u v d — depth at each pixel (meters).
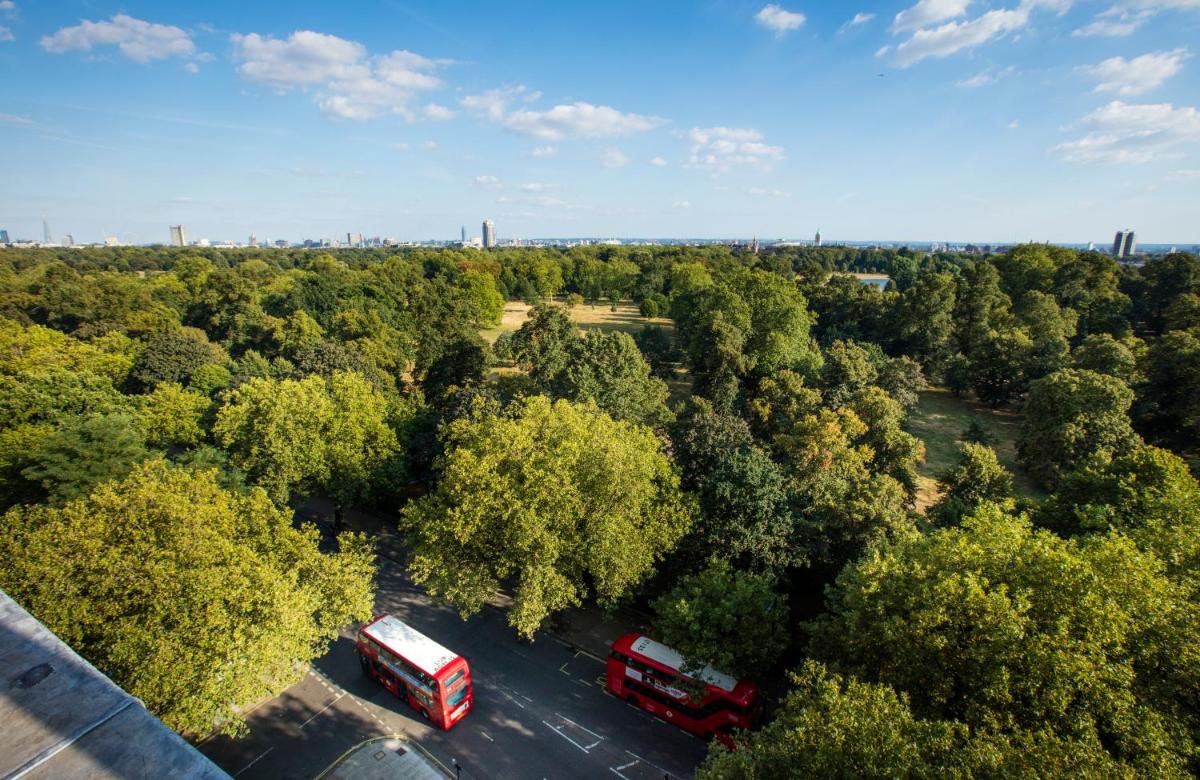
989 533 23.16
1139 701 18.28
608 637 34.56
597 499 31.42
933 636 19.94
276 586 24.34
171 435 52.06
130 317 85.88
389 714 28.70
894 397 59.28
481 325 117.62
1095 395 47.94
